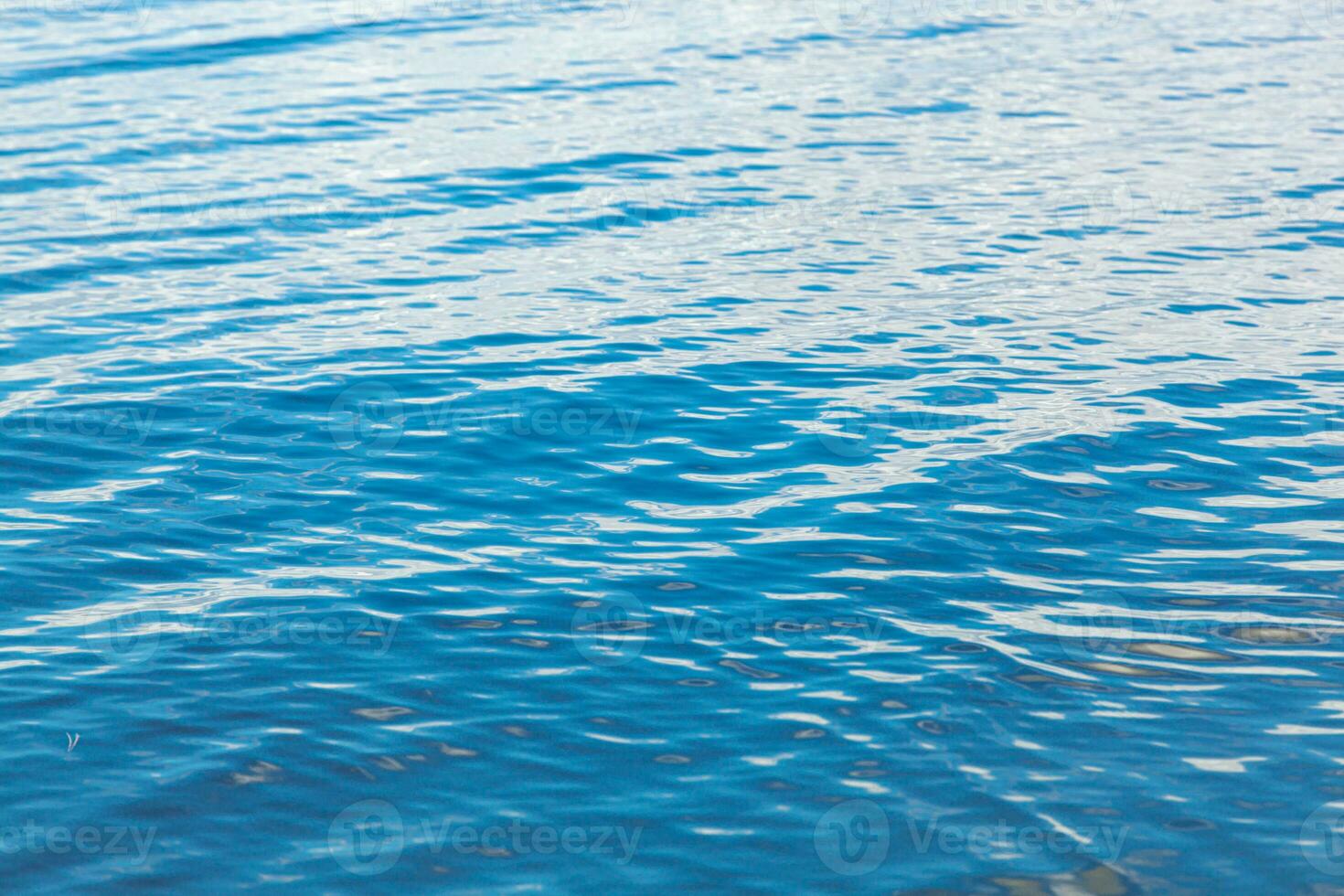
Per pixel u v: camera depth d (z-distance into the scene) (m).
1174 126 20.31
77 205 17.20
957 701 7.06
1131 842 5.98
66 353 12.53
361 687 7.24
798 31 27.88
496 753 6.66
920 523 9.09
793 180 18.02
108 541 8.93
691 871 5.82
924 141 19.78
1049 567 8.50
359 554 8.77
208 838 6.05
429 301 13.95
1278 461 9.97
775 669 7.38
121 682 7.27
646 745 6.72
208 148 19.70
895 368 11.95
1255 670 7.33
